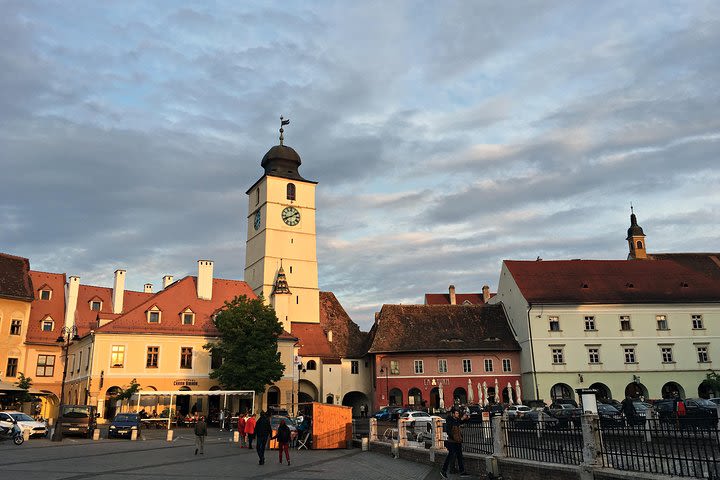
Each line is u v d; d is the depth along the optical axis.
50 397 65.81
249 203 98.31
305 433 35.78
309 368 78.44
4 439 37.91
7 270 65.38
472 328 77.75
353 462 27.19
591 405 15.73
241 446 36.25
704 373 71.62
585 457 15.36
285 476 21.91
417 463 26.50
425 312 79.69
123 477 20.81
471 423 22.67
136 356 58.84
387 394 73.56
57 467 23.42
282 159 93.62
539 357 71.19
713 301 73.56
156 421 54.56
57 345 66.75
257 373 55.44
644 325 72.69
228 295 69.25
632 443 14.50
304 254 90.19
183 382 59.94
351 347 83.75
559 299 73.12
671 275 78.12
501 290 81.94
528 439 18.72
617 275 77.88
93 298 69.12
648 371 71.31
